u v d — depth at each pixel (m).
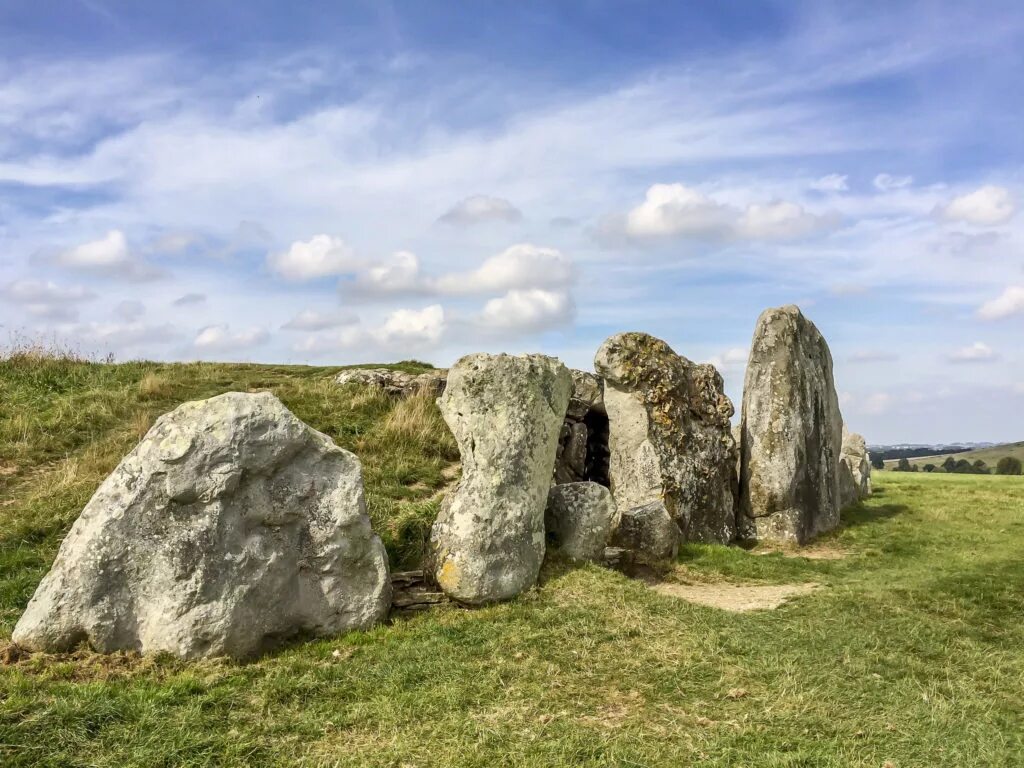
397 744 5.42
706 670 6.81
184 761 5.11
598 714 5.97
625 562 10.79
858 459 21.00
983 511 17.25
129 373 16.77
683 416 14.80
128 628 6.73
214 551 6.92
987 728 5.82
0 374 15.47
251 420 7.38
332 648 7.21
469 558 8.44
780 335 15.61
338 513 7.68
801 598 9.77
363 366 19.22
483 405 9.21
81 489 10.51
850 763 5.15
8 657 6.43
